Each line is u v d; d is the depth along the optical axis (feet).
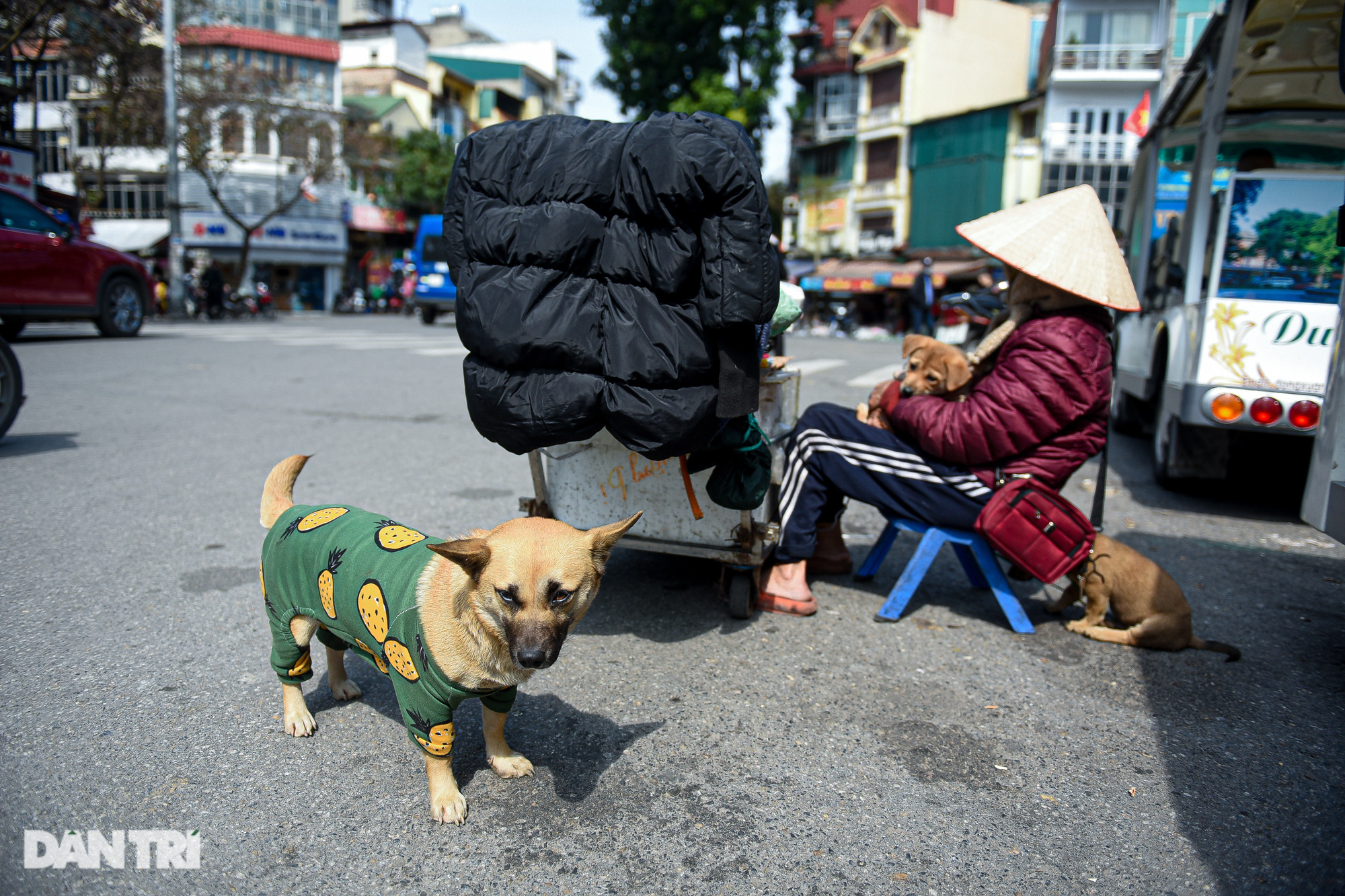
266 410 25.90
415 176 128.16
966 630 11.62
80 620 11.09
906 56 102.73
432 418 25.22
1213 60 17.81
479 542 6.51
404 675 7.14
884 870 6.81
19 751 8.17
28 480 17.46
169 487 17.29
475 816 7.42
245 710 9.08
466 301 8.71
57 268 40.86
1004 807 7.68
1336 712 9.50
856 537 15.92
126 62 69.05
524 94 176.76
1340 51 9.26
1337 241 10.03
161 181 112.37
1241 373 16.47
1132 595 11.00
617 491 11.38
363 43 141.79
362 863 6.79
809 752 8.52
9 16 48.34
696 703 9.45
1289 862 7.00
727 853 6.98
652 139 8.29
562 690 9.71
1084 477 21.15
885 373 34.99
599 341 8.51
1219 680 10.26
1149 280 24.91
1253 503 18.67
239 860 6.79
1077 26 89.51
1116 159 90.43
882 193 108.17
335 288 126.82
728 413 8.60
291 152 104.94
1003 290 14.57
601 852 6.96
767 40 85.25
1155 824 7.48
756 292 8.18
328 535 8.07
